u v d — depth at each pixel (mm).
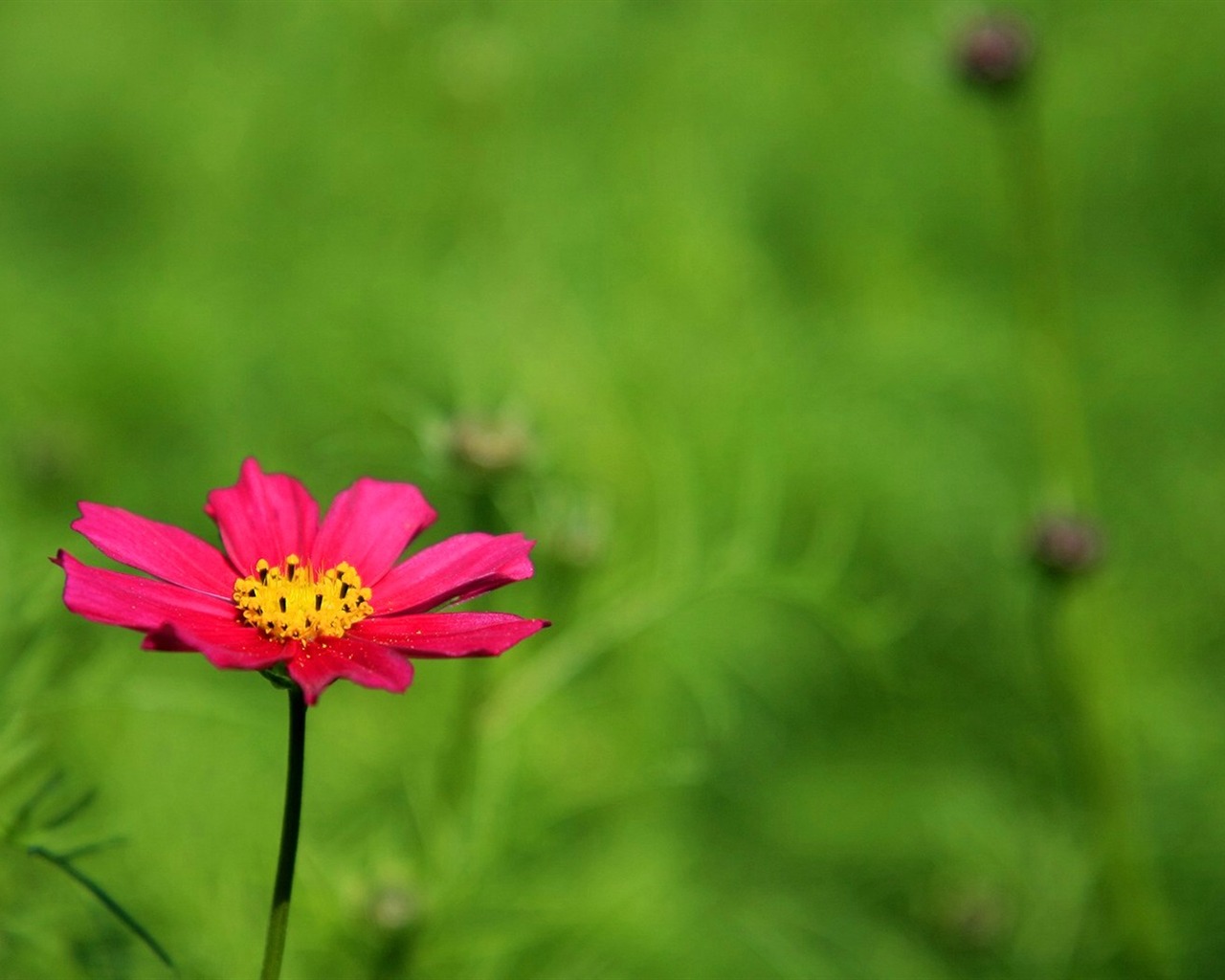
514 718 918
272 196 1135
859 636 947
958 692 1024
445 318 1051
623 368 1032
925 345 1066
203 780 926
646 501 1001
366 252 1103
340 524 823
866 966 970
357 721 965
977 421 1066
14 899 865
